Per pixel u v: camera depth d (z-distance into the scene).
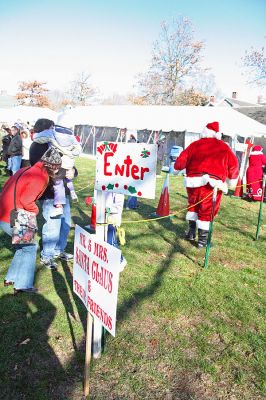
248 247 6.04
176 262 5.09
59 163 3.61
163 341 3.26
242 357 3.12
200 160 5.67
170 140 18.50
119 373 2.83
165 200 7.64
